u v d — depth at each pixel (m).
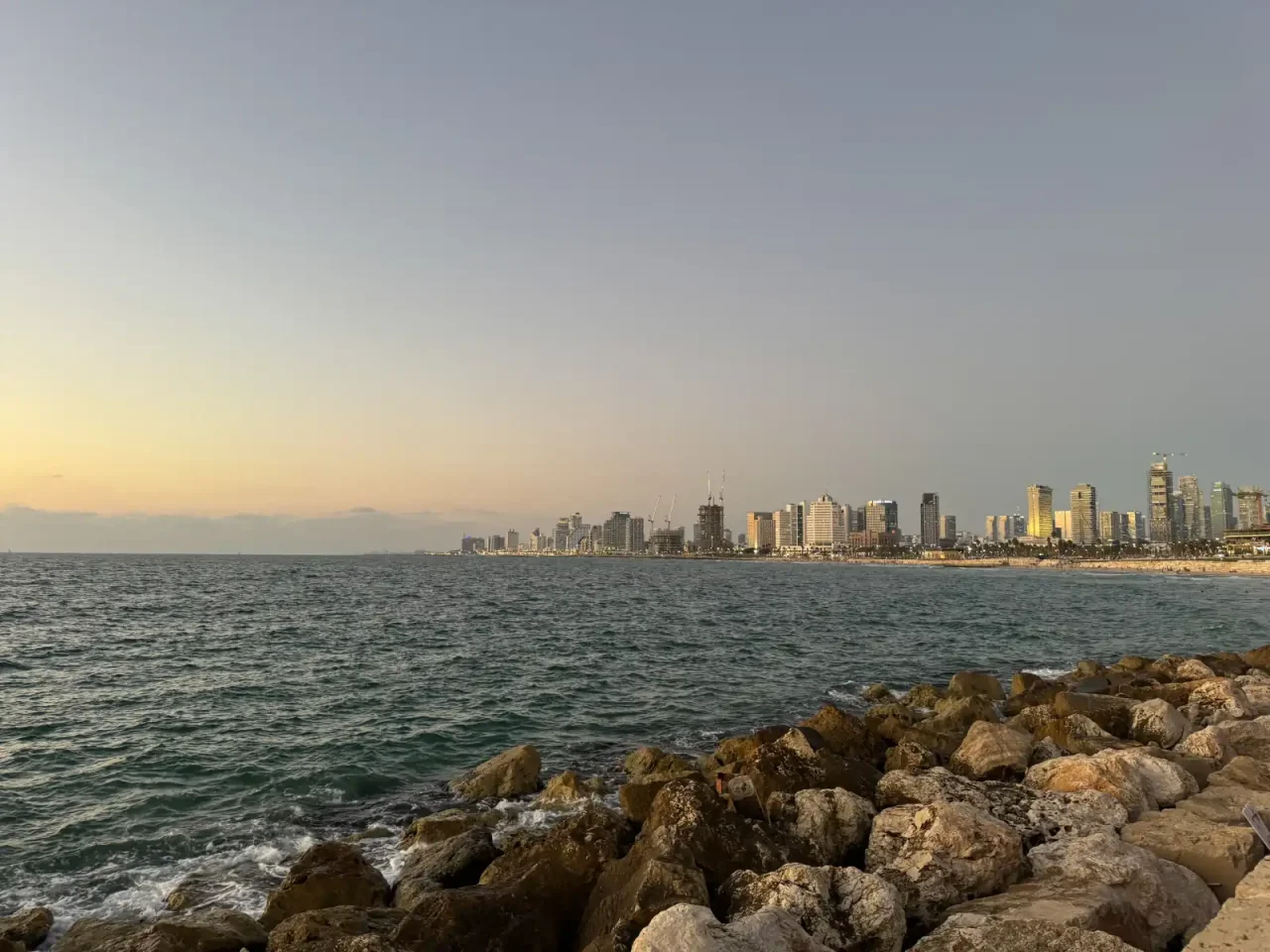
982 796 12.37
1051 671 35.53
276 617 54.75
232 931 9.66
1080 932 7.24
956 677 26.98
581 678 31.38
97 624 49.53
